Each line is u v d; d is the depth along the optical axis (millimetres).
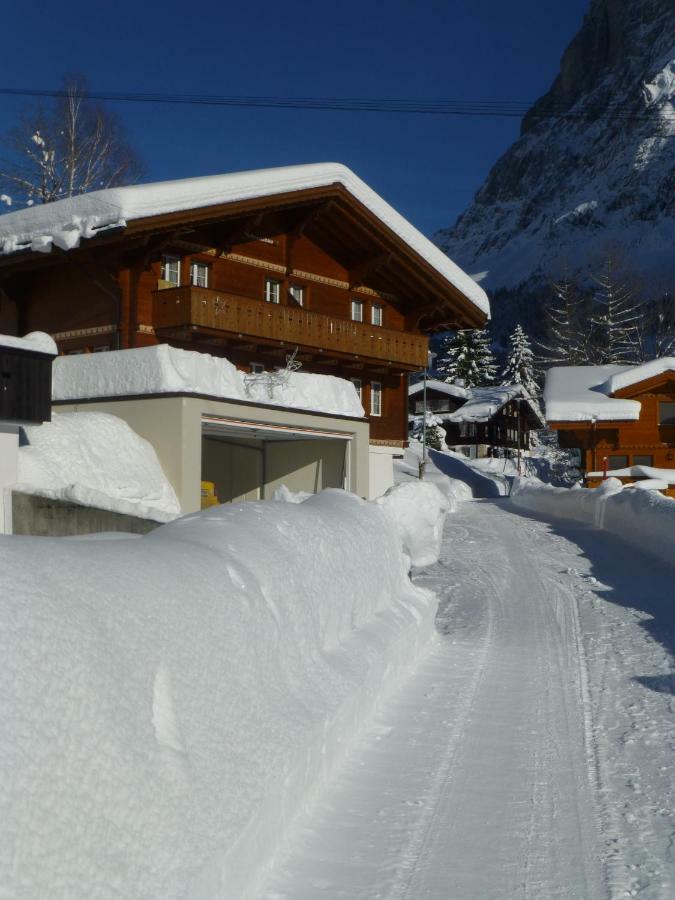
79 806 2588
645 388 40375
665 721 6387
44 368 12750
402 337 28328
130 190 20094
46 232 21016
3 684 2498
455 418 70625
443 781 5117
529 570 15281
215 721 3553
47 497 12953
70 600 3008
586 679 7754
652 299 77812
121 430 16156
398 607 7977
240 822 3375
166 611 3531
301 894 3627
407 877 3895
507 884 3877
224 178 21969
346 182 25281
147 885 2711
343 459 21578
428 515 12008
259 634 4316
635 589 12898
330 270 27672
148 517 13266
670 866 4082
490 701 6930
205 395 16891
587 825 4551
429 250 28062
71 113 37281
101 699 2850
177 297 21922
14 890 2260
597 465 41375
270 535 5395
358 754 5488
